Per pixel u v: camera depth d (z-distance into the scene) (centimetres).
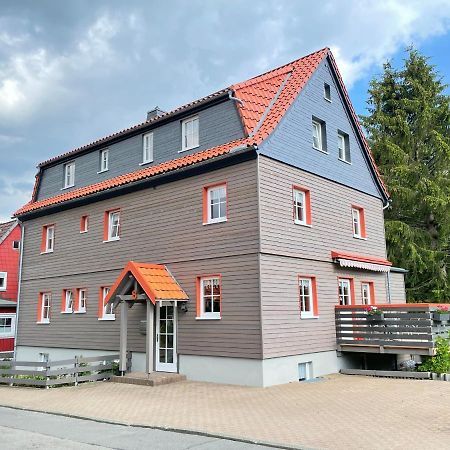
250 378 1379
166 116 1800
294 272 1546
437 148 2670
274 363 1398
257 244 1423
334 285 1736
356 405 1071
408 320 1505
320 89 1855
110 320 1861
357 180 2003
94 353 1900
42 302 2216
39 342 2166
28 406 1212
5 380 1596
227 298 1472
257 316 1390
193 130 1748
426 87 2856
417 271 2661
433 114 2777
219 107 1647
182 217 1647
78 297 2031
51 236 2250
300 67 1859
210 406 1107
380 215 2139
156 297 1466
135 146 1950
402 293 2206
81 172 2192
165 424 943
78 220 2081
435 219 2700
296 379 1471
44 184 2397
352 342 1634
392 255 2688
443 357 1463
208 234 1556
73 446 809
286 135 1605
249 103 1612
